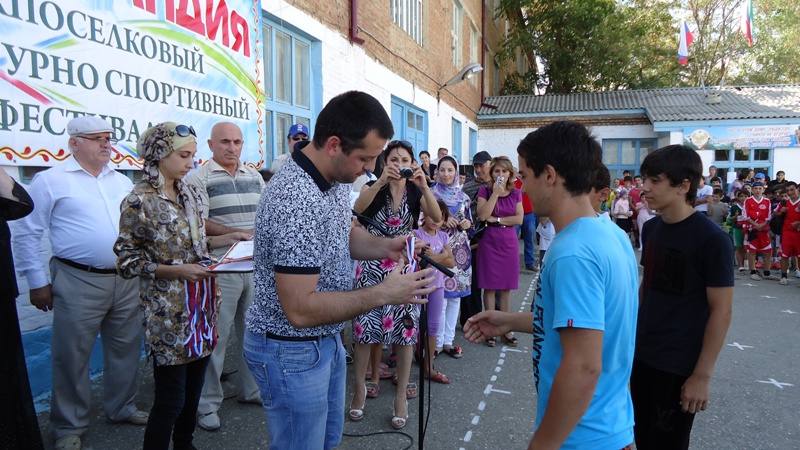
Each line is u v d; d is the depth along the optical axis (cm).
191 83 428
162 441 242
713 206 998
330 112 171
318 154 175
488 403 362
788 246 791
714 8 2642
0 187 215
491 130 1744
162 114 400
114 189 309
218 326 324
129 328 312
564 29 2025
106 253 294
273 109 562
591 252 139
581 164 146
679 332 212
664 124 1489
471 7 1519
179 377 248
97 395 356
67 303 290
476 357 454
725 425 335
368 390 370
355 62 730
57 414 294
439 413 346
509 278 482
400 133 968
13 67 296
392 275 181
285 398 186
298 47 608
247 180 354
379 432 320
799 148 1415
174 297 245
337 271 188
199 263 259
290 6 566
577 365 133
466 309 526
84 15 336
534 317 160
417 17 1033
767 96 1634
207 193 337
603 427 144
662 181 214
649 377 221
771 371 428
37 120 310
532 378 407
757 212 841
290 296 167
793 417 347
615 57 2009
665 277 218
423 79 1069
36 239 284
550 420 136
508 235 481
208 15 445
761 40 2936
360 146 170
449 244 407
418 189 361
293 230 166
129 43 370
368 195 344
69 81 328
